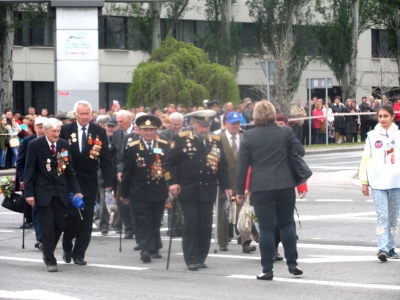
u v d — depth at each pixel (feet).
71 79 104.99
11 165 97.96
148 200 38.19
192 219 35.35
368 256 38.45
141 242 38.24
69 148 36.37
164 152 38.63
